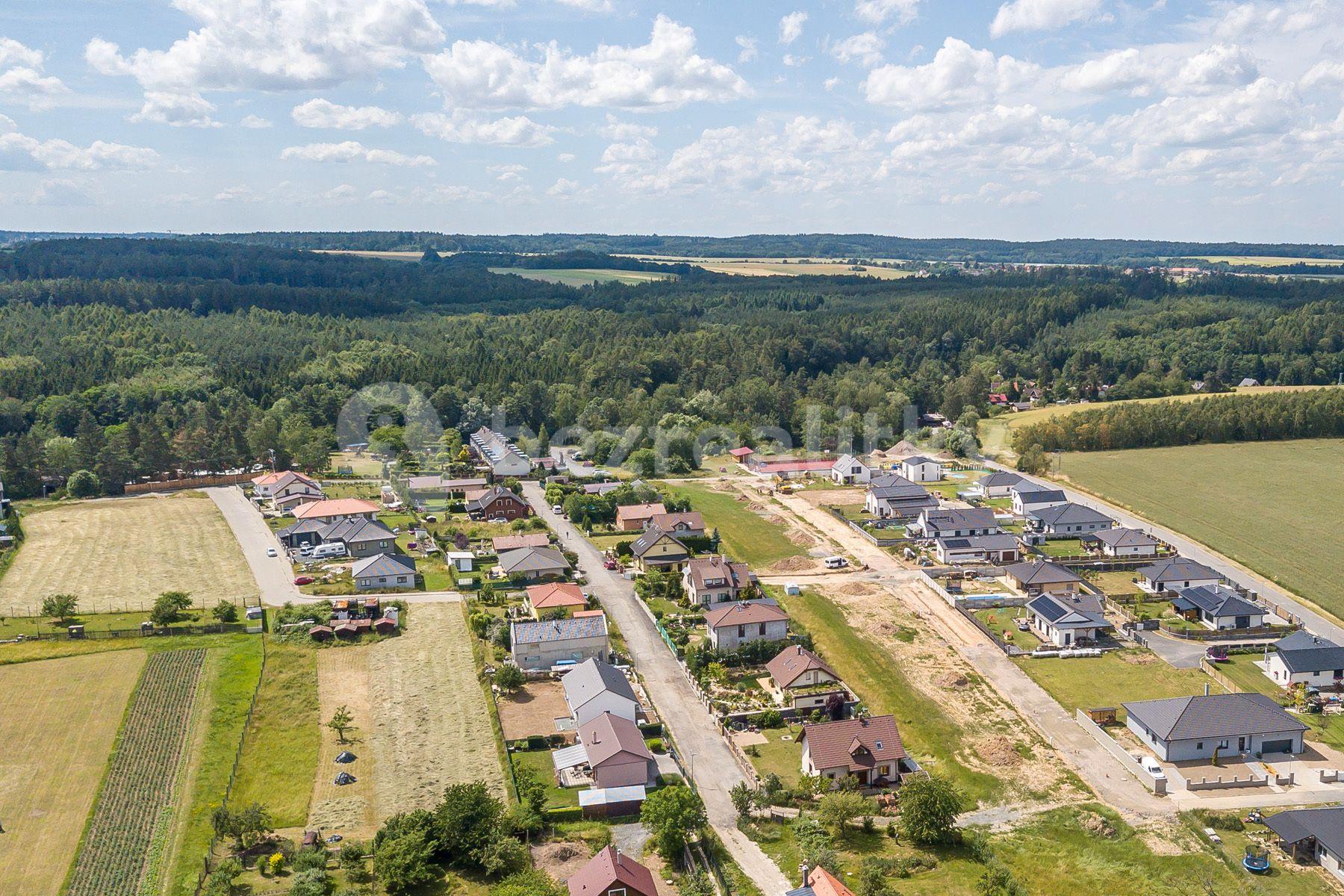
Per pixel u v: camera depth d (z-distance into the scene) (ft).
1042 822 225.35
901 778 243.60
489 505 476.54
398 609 353.10
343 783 238.27
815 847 208.74
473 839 206.18
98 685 287.28
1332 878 203.72
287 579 386.11
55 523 465.88
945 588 379.14
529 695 287.69
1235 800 234.58
